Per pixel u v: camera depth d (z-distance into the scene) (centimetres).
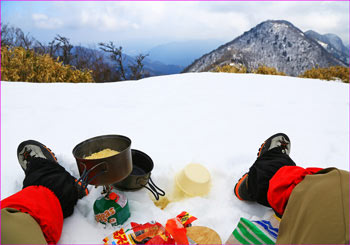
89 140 123
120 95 358
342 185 77
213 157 188
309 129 254
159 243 104
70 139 216
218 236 110
